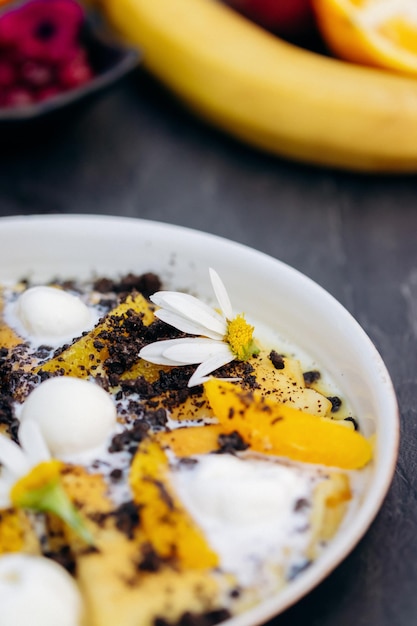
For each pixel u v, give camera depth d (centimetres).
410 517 32
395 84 45
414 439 35
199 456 31
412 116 44
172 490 30
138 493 29
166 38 47
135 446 31
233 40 46
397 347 38
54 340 35
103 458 31
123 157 47
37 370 33
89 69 46
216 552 29
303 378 34
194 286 37
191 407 33
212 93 46
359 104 44
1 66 45
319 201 45
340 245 43
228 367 34
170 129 49
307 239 43
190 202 45
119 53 46
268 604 27
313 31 50
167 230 37
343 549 28
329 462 31
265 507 30
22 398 33
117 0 49
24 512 29
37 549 29
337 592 30
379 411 31
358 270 42
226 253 36
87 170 46
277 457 31
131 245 38
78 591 28
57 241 38
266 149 47
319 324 35
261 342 36
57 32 45
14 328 35
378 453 30
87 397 31
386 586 31
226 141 49
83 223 38
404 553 31
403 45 47
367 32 46
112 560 29
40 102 44
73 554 29
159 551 29
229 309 34
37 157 47
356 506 30
